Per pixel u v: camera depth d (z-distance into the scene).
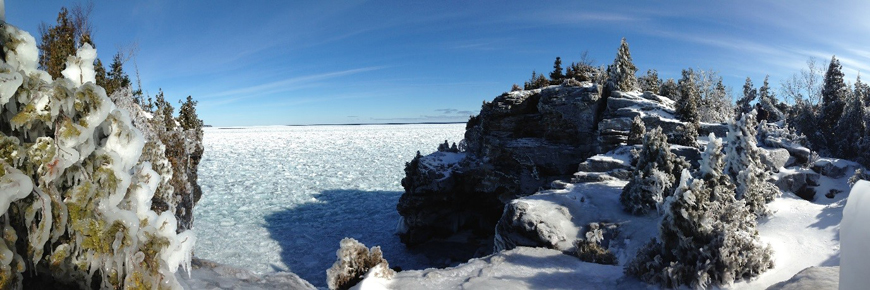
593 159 22.36
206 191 53.50
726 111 41.44
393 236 32.28
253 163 79.69
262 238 32.94
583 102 26.97
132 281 3.18
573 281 11.81
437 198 29.00
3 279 2.82
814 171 21.25
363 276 10.66
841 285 3.14
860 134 27.11
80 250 3.22
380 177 62.66
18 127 2.94
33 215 3.00
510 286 11.02
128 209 3.49
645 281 11.36
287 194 51.09
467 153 32.66
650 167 16.84
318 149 105.00
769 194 16.45
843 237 3.14
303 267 26.78
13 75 2.89
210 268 6.07
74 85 3.17
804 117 30.47
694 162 21.44
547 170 27.31
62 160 3.03
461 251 27.98
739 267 10.95
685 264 11.23
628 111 25.91
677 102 26.50
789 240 12.90
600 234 14.98
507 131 29.17
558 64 44.84
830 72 37.94
